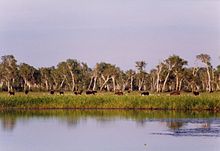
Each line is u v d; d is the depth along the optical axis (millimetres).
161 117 87875
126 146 58125
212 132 67938
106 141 61781
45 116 91438
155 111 99875
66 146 58406
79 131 70938
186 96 104438
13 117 89500
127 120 83875
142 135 66375
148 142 60625
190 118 85750
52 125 77812
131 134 67375
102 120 84250
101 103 105875
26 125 77688
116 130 71562
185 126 74875
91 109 105312
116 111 100875
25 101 106688
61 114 95125
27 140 62719
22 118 87812
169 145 58406
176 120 82750
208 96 104812
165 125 76375
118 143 60250
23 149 56531
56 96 109562
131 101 104312
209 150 55500
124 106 103875
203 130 70000
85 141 61812
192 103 100812
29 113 97312
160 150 55781
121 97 105812
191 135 65562
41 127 75438
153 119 84750
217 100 100250
